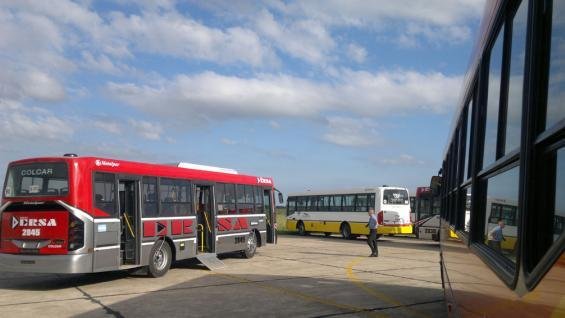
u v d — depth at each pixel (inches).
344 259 749.3
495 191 118.7
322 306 392.5
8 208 464.4
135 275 561.3
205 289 469.4
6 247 459.8
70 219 445.1
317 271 606.2
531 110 80.4
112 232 476.1
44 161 459.5
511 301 89.1
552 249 67.4
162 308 382.6
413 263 699.4
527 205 80.4
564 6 69.7
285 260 728.3
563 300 62.9
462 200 201.3
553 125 71.7
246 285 494.9
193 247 603.5
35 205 455.2
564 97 67.9
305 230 1408.7
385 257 784.9
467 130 197.3
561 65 69.9
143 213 525.3
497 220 113.7
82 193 451.5
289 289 471.8
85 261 447.2
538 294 72.4
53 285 493.0
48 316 354.3
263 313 366.9
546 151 75.5
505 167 106.1
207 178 644.7
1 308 380.2
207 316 357.4
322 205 1355.8
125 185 523.5
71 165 450.9
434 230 1041.5
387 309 381.7
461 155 217.6
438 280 535.2
